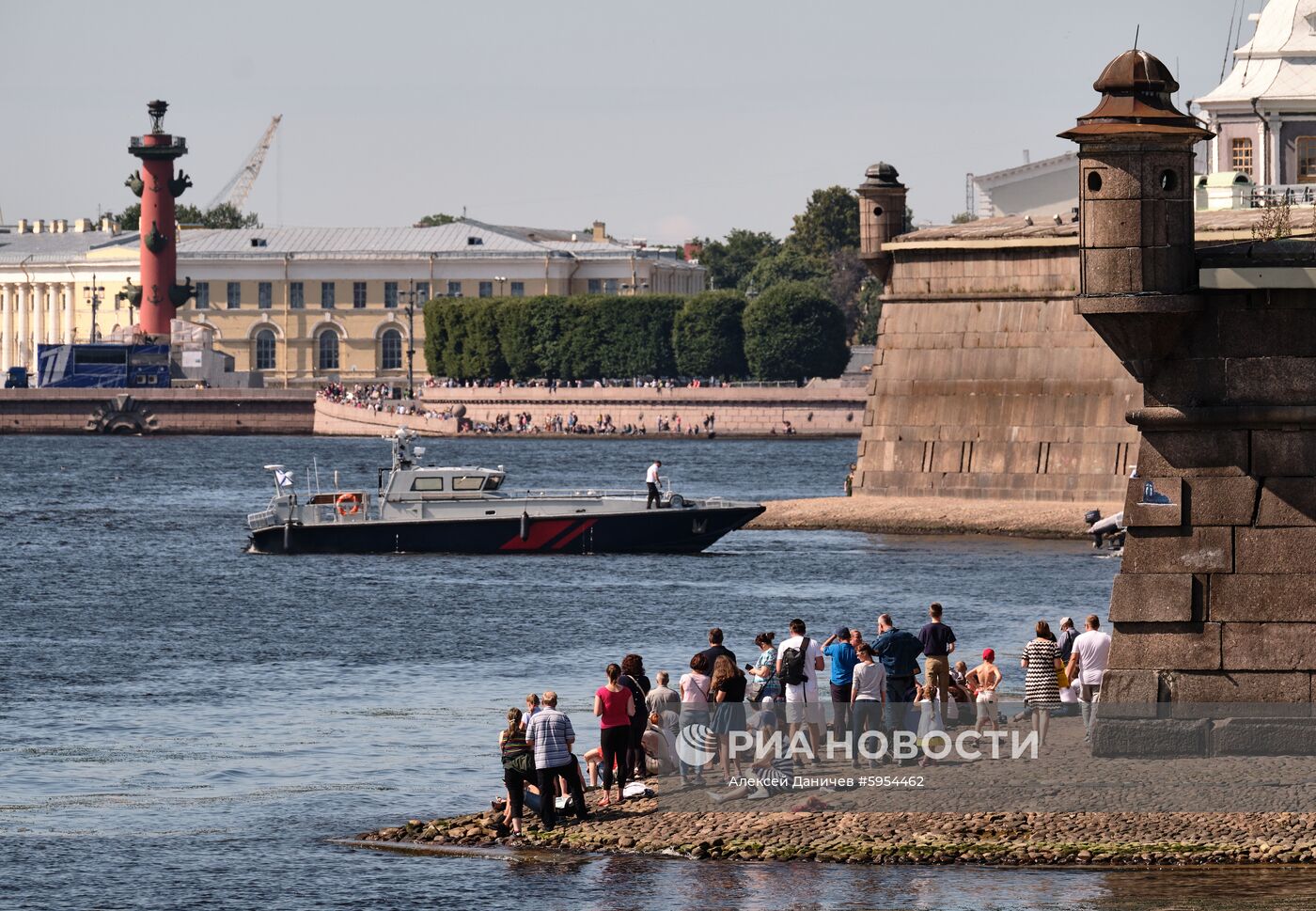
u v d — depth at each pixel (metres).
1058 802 91.25
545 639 170.75
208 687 147.25
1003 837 87.94
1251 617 94.81
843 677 99.38
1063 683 108.81
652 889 84.88
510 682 148.50
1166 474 95.75
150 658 163.00
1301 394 94.38
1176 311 93.88
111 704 139.62
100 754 120.56
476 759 117.75
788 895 83.19
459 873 89.50
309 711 136.12
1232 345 94.88
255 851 95.94
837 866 86.69
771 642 101.62
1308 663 94.31
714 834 91.25
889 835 89.06
